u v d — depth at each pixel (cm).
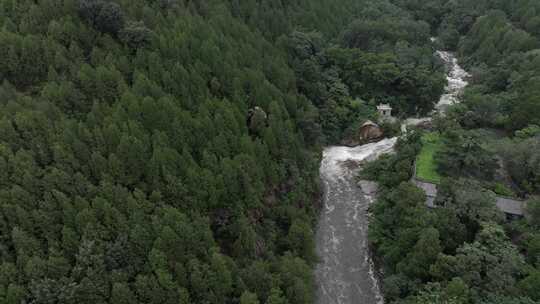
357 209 7050
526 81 8062
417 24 12012
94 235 4038
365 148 8694
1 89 4944
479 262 4406
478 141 6281
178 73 6131
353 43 10938
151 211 4534
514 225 5059
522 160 5909
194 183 4966
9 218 3881
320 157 7912
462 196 5122
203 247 4469
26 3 5978
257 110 6538
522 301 3919
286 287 4641
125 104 5319
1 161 4100
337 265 6000
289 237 5578
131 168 4794
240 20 8700
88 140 4778
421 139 7581
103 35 6362
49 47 5638
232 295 4431
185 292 4069
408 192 5741
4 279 3556
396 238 5566
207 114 5841
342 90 9381
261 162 6016
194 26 7150
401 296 4931
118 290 3781
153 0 7344
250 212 5591
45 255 3897
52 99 5100
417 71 9569
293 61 8975
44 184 4175
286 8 10450
